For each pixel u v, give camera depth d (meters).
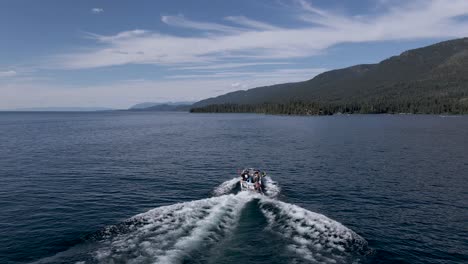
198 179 44.72
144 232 23.25
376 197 35.94
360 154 66.00
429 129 125.19
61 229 25.84
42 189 38.69
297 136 105.75
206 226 24.33
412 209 31.91
